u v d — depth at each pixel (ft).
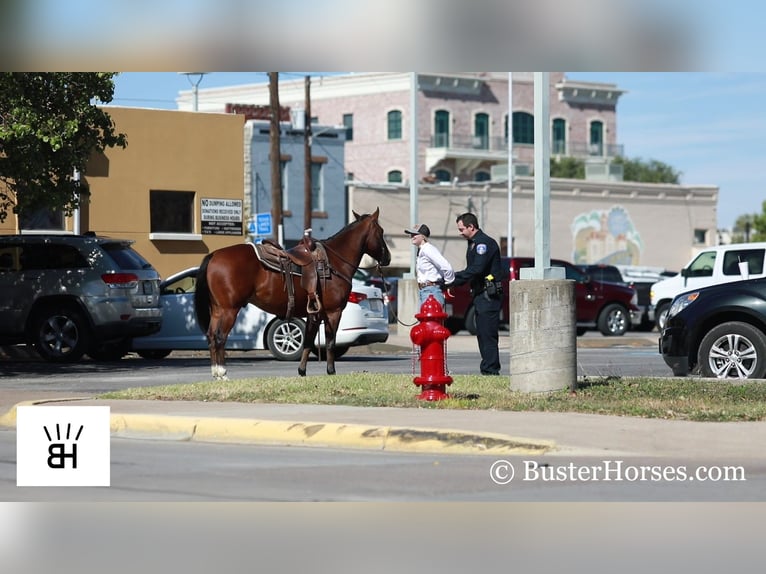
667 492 34.45
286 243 196.65
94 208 114.62
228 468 38.47
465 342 109.09
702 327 60.18
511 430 41.75
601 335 131.64
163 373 72.74
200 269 62.49
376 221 64.28
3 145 75.46
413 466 38.47
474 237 62.13
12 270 82.02
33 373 73.26
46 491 35.35
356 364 79.77
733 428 42.83
